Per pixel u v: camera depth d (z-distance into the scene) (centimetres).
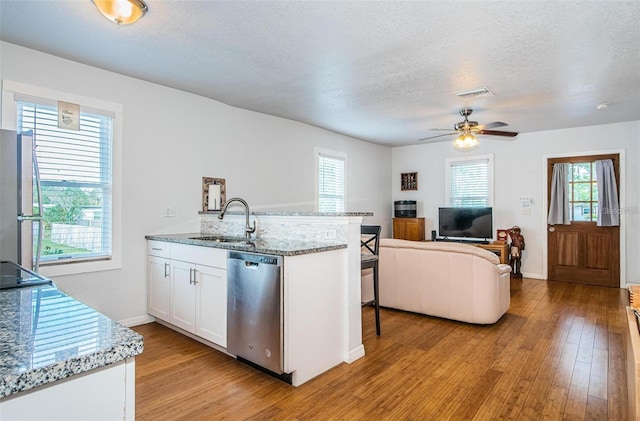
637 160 520
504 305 374
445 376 250
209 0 218
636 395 148
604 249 544
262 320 241
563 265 577
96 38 271
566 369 259
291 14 234
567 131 572
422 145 727
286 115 497
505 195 628
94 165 332
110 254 340
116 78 343
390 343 312
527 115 491
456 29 253
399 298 400
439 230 671
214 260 283
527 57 300
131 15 216
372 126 567
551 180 585
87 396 70
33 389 63
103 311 333
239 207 454
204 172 417
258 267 244
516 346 304
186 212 399
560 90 384
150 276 358
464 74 340
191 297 306
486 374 253
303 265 244
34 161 245
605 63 312
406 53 292
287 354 232
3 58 279
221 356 282
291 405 213
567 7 224
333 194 614
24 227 254
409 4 221
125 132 349
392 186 768
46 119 303
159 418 199
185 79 358
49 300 111
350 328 277
